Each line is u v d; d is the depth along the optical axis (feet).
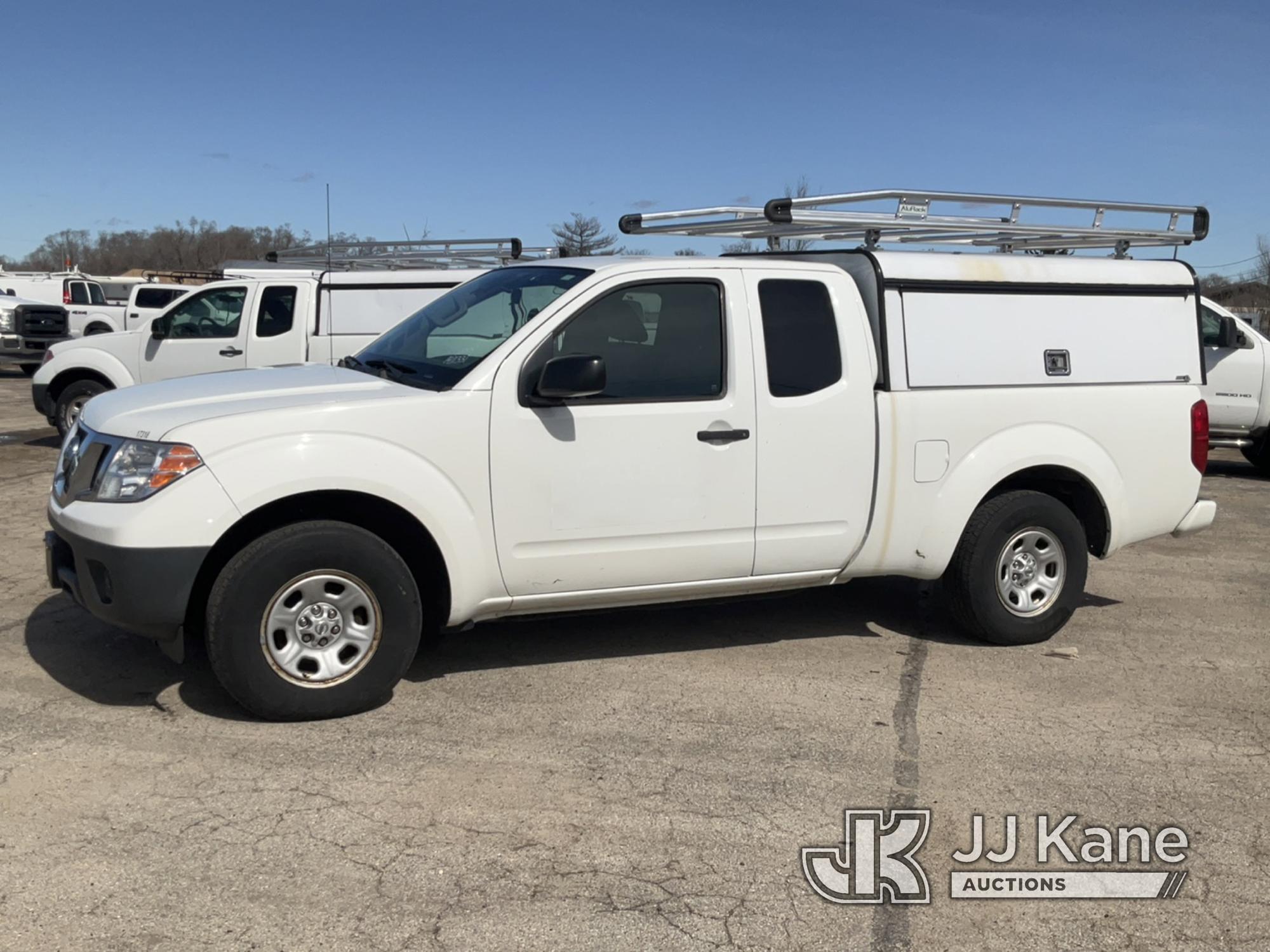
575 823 12.63
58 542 15.42
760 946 10.44
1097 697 17.31
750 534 17.20
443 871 11.48
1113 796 13.87
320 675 14.99
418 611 15.49
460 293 18.86
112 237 223.10
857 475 17.83
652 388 16.46
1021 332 18.98
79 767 13.47
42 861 11.33
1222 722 16.43
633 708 16.14
